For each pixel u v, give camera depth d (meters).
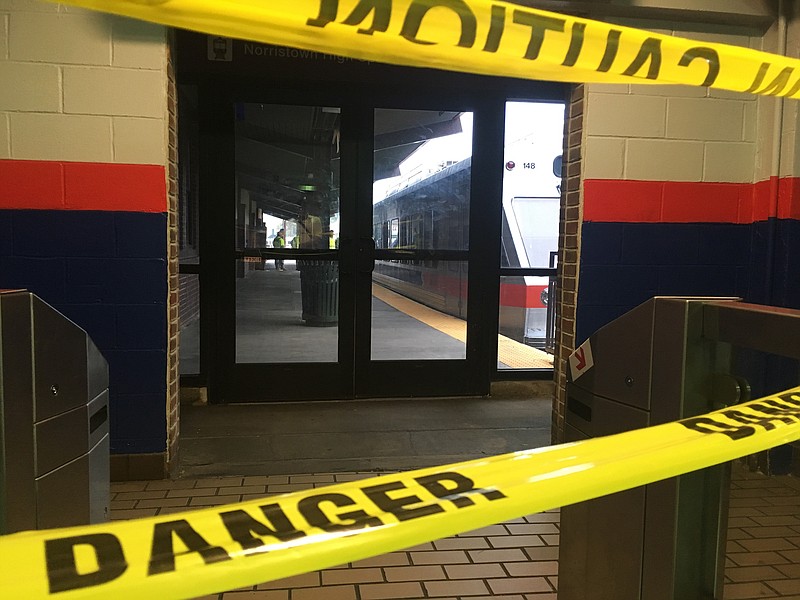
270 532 0.82
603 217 3.72
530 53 1.33
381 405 4.80
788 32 3.64
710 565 1.67
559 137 5.52
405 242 4.94
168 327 3.40
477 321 5.03
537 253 5.73
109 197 3.31
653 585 1.67
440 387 5.03
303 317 4.99
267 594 2.35
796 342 1.31
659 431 1.21
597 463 1.07
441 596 2.36
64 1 0.97
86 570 0.73
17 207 3.26
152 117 3.29
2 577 0.70
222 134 4.61
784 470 3.74
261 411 4.59
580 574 1.96
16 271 3.29
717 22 3.70
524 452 1.11
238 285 4.81
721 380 1.57
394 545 0.86
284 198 4.79
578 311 3.74
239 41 4.40
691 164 3.79
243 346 4.95
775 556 2.79
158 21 1.04
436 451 3.88
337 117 4.78
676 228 3.80
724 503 1.66
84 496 1.62
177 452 3.56
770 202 3.72
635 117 3.70
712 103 3.77
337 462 3.67
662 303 1.62
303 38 1.16
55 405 1.50
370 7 1.13
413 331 5.29
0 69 3.19
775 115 3.66
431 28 1.21
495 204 4.99
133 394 3.38
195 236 5.23
